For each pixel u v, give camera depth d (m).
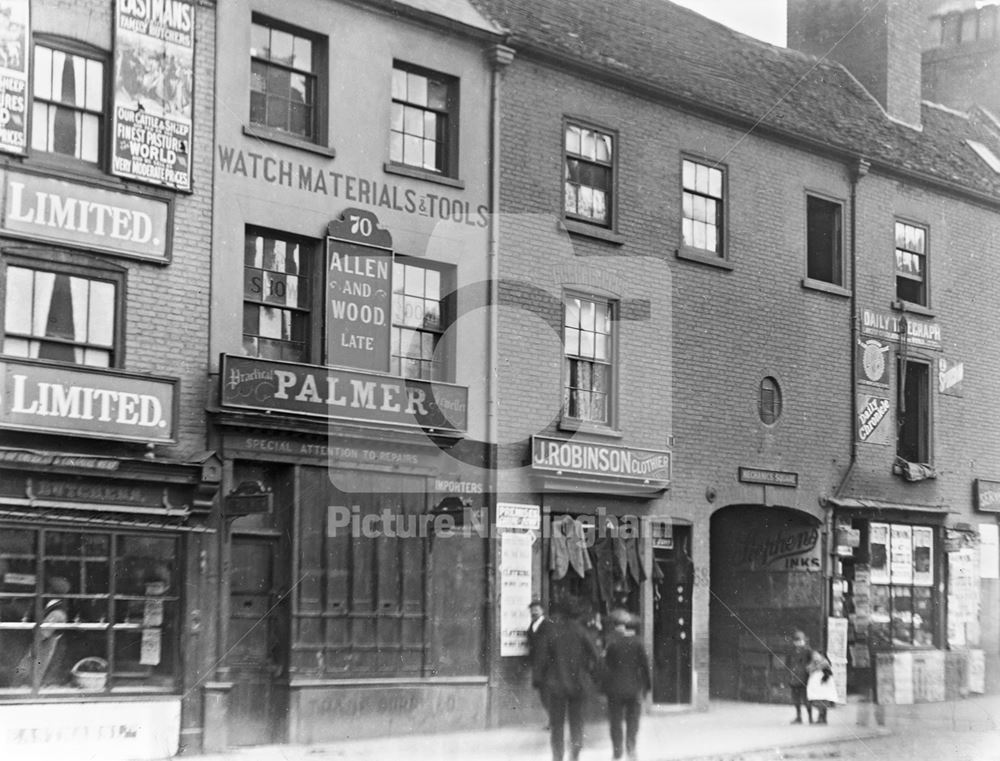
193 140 12.46
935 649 17.42
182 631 12.12
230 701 12.32
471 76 14.55
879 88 20.08
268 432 12.66
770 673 15.61
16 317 11.50
